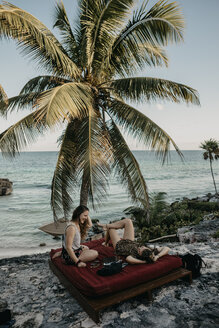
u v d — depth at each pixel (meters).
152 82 6.51
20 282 4.28
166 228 11.36
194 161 109.50
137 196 6.45
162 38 6.30
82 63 6.92
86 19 6.89
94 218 17.55
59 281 4.21
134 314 2.99
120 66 7.29
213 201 18.55
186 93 6.67
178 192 29.78
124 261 3.74
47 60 6.71
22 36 5.53
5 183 30.30
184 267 3.91
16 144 6.05
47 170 67.81
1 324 2.92
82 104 5.23
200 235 7.98
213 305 3.10
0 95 6.19
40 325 2.89
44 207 21.72
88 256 3.76
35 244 11.76
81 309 3.21
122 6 6.11
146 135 6.06
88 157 5.17
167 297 3.36
